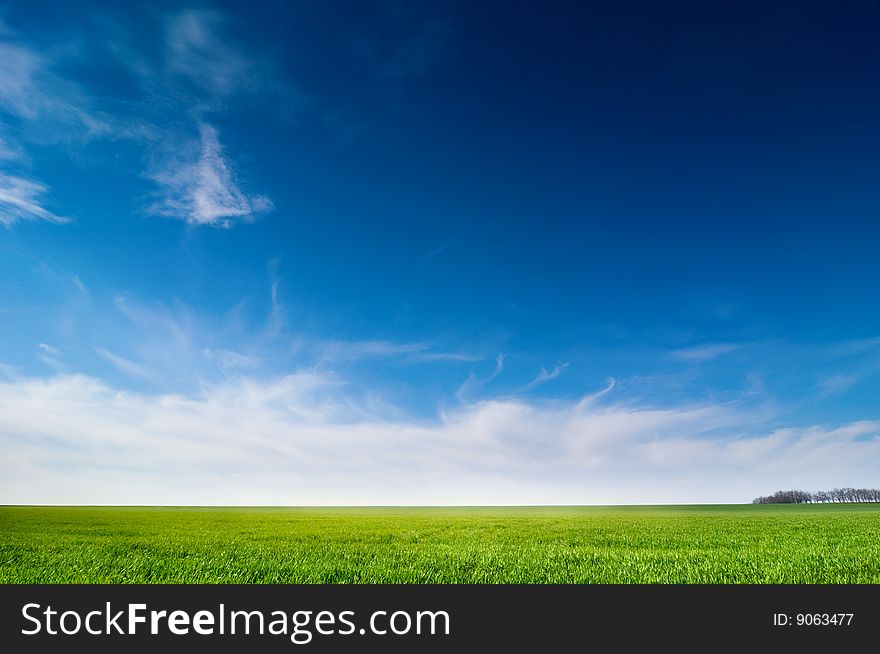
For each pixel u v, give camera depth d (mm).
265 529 32750
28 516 48688
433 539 24266
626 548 20016
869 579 13727
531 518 51156
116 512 67125
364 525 37969
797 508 89250
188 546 20578
